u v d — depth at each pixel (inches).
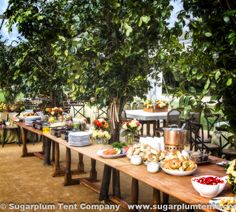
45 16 186.9
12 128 287.6
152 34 132.3
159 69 133.8
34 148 278.1
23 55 205.0
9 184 176.7
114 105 149.1
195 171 101.7
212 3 90.4
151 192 162.1
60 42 141.9
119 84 142.9
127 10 129.4
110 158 122.0
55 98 227.6
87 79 143.6
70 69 139.3
